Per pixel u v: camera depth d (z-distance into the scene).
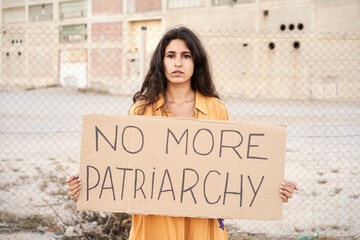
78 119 12.85
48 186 5.12
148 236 2.02
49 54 33.84
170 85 2.10
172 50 2.00
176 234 1.98
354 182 5.52
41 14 37.28
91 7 34.28
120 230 3.56
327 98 14.02
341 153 7.45
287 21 27.02
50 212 4.14
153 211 1.95
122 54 30.97
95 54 31.94
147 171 1.97
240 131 1.99
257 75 25.83
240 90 25.95
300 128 10.58
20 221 3.94
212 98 2.12
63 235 3.59
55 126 11.27
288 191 1.96
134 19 32.66
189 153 1.98
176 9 31.16
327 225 3.98
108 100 19.45
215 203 1.97
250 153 1.99
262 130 1.99
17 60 30.59
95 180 1.97
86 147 1.97
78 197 1.97
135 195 1.96
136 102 2.13
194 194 1.96
